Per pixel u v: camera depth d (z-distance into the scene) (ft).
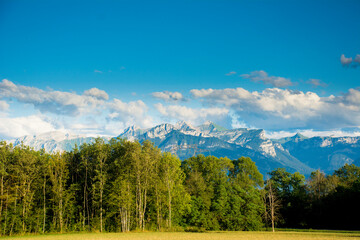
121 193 288.10
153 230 309.42
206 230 325.42
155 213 321.73
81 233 281.95
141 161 301.22
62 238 225.76
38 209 299.99
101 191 296.51
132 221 317.22
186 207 324.60
